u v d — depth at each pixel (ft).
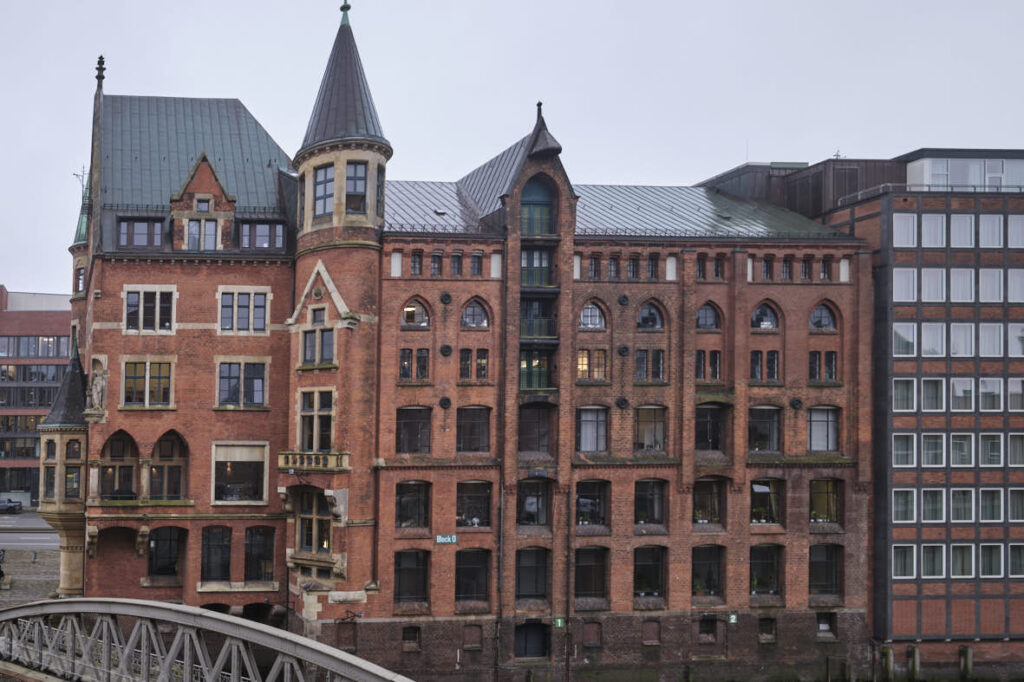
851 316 147.23
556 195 140.77
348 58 138.82
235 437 142.41
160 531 144.77
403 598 136.15
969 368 145.18
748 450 146.10
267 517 142.10
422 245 136.46
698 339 145.38
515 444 136.87
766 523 144.97
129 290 140.67
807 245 146.51
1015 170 160.86
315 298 135.64
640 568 142.92
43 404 331.36
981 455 144.66
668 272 144.25
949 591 142.31
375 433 134.51
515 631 137.90
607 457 140.67
